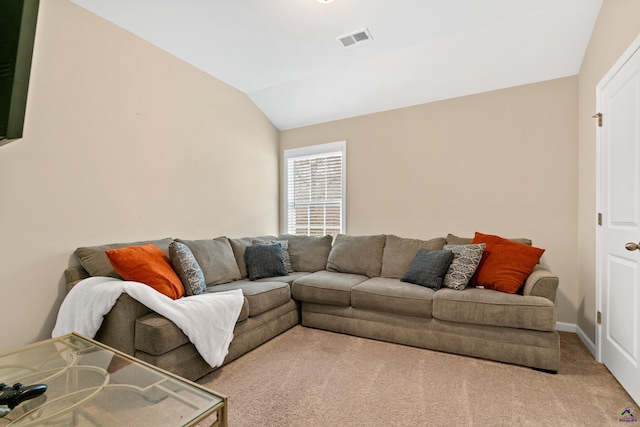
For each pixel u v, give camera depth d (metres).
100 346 1.51
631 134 1.82
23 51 0.49
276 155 4.50
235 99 3.76
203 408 1.05
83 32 2.30
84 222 2.30
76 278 2.17
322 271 3.49
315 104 3.94
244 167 3.88
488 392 1.83
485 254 2.65
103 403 1.14
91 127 2.35
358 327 2.74
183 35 2.68
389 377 2.01
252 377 2.01
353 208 3.99
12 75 0.48
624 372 1.85
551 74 2.92
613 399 1.75
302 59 3.11
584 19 2.41
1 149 1.91
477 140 3.28
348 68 3.29
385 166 3.78
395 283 2.82
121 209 2.55
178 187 3.04
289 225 4.54
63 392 1.21
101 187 2.41
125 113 2.58
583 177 2.68
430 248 3.07
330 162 4.21
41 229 2.07
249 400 1.75
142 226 2.71
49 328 2.10
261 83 3.65
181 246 2.43
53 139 2.13
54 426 1.06
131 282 1.94
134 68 2.66
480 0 2.28
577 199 2.84
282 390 1.85
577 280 2.82
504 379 1.98
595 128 2.40
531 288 2.23
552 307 2.06
